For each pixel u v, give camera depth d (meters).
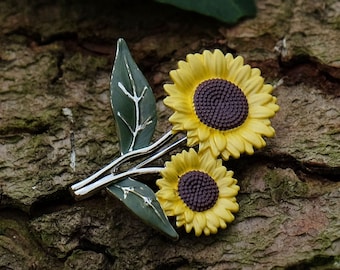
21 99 0.30
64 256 0.28
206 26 0.31
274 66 0.30
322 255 0.27
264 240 0.27
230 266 0.27
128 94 0.27
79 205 0.28
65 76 0.30
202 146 0.27
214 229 0.26
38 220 0.28
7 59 0.30
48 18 0.31
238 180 0.28
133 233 0.28
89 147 0.29
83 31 0.31
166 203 0.26
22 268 0.27
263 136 0.28
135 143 0.27
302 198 0.28
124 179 0.27
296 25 0.31
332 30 0.31
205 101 0.27
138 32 0.31
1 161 0.28
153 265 0.27
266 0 0.31
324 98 0.29
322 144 0.28
